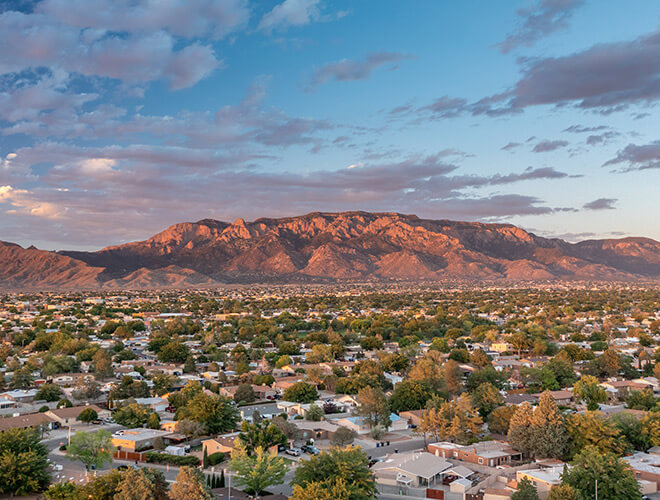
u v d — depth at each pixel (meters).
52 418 159.00
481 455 126.81
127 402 169.25
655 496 110.19
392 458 125.94
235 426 150.12
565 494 98.38
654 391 198.25
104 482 94.62
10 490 104.81
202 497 91.38
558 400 182.75
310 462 103.06
